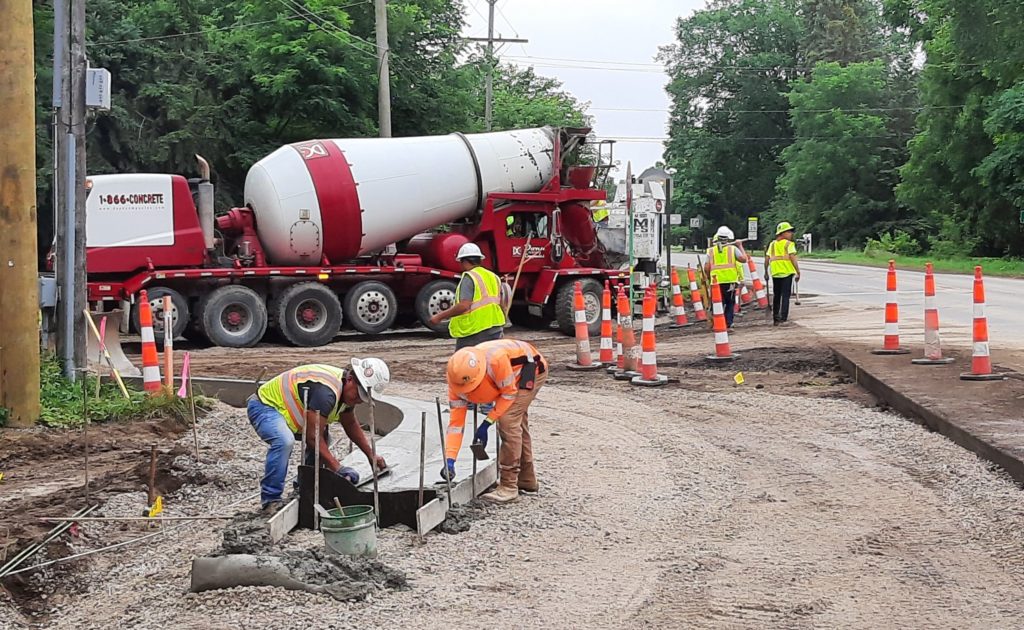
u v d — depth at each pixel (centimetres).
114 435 1046
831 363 1501
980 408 1039
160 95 2862
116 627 549
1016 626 539
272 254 2016
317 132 3081
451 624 538
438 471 822
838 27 8925
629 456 977
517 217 2178
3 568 648
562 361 1688
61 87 1216
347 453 1007
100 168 2778
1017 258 5425
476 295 1080
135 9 3091
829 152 7688
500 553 668
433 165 2083
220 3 3591
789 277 2052
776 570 638
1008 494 789
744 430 1094
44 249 2839
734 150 9269
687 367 1547
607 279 2225
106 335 1452
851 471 903
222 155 2964
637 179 2716
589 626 539
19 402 1054
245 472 934
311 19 2980
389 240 2070
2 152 1051
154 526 761
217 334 1927
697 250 9200
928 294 1355
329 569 588
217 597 564
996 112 4625
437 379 1546
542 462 952
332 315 2006
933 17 5000
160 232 1880
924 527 729
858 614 559
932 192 5694
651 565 649
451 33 3538
